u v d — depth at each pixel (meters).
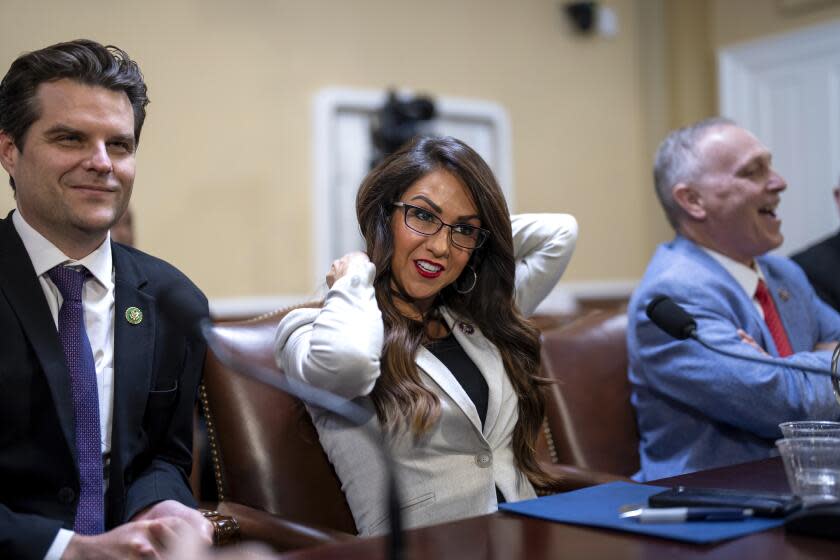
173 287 1.70
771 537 1.09
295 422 1.77
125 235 3.55
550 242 2.09
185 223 4.76
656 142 6.42
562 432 2.16
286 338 1.75
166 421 1.66
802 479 1.26
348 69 5.30
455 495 1.69
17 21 4.28
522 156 5.92
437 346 1.86
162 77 4.70
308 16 5.16
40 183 1.51
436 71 5.62
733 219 2.32
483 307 1.88
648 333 2.21
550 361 2.21
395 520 0.97
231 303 4.84
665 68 6.40
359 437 1.70
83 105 1.51
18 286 1.52
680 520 1.17
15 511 1.48
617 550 1.06
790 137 5.71
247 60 4.96
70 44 1.55
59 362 1.50
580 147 6.18
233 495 1.72
